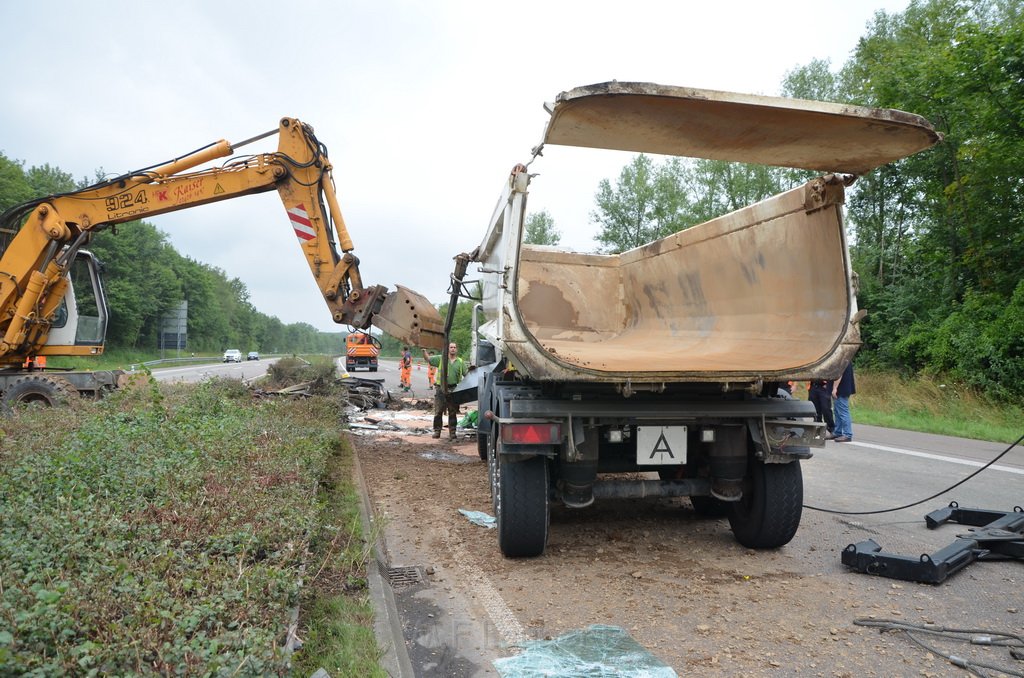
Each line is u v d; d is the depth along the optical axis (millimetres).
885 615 4047
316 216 10703
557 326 8539
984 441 11766
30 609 2531
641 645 3670
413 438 12211
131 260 68688
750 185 36844
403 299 10773
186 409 8016
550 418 4832
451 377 11773
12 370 12289
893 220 27656
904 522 6289
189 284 99188
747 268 5938
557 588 4590
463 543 5668
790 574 4840
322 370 18672
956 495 7316
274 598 3318
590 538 5793
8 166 50000
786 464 5215
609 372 4531
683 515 6586
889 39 27641
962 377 16781
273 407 9883
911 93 18469
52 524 3486
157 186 11172
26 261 11570
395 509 6828
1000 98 16312
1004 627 3846
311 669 3072
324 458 7188
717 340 6414
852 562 4895
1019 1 21469
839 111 4035
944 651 3555
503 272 4660
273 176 10625
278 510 4430
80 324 13008
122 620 2611
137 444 5668
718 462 5168
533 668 3412
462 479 8305
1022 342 15656
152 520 4055
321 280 10797
